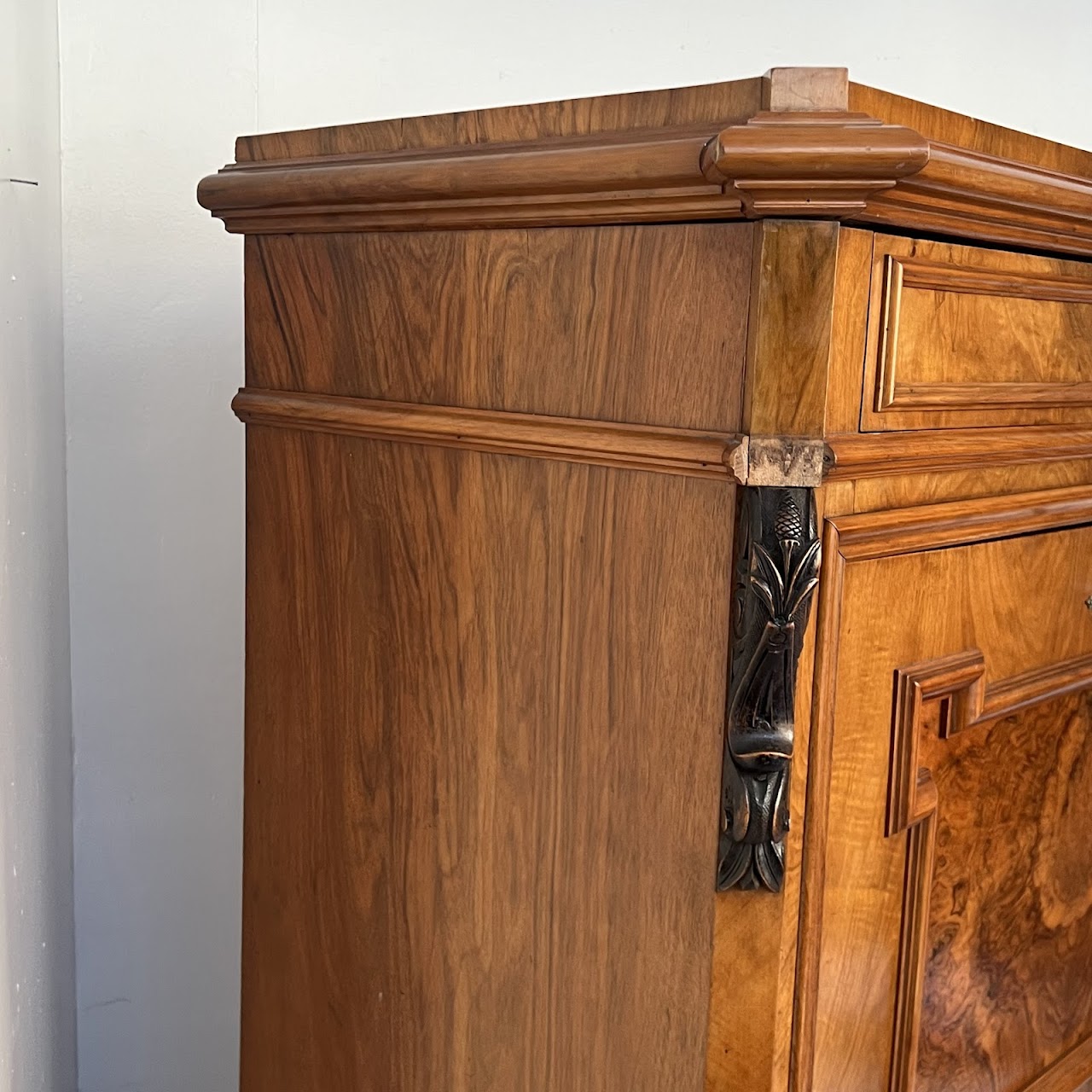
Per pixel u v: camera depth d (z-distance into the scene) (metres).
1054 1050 1.01
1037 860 0.94
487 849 0.82
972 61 1.66
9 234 0.81
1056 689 0.89
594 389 0.73
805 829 0.71
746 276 0.65
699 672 0.69
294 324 0.92
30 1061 0.90
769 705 0.66
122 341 1.26
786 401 0.64
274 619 0.97
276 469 0.95
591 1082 0.78
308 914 0.98
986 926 0.90
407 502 0.85
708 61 1.50
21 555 0.86
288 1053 1.02
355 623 0.90
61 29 1.18
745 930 0.70
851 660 0.72
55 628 1.11
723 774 0.68
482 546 0.80
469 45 1.38
